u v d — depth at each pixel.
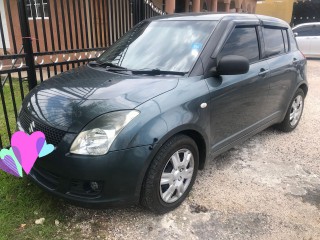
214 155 3.55
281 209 3.21
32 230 2.80
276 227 2.95
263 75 4.07
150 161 2.71
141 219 3.00
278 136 5.10
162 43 3.65
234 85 3.55
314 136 5.14
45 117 2.84
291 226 2.97
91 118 2.65
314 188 3.60
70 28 4.66
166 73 3.27
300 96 5.31
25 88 7.68
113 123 2.62
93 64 3.88
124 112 2.67
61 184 2.72
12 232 2.76
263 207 3.23
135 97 2.81
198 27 3.64
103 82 3.16
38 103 3.06
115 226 2.91
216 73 3.35
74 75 3.53
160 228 2.89
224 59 3.22
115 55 3.86
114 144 2.57
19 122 3.21
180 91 3.00
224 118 3.53
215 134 3.46
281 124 5.13
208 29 3.58
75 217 3.00
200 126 3.11
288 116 5.08
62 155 2.63
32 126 2.89
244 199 3.35
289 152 4.51
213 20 3.70
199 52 3.36
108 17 5.85
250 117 4.04
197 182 3.64
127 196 2.69
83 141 2.59
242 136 3.98
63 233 2.79
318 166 4.12
